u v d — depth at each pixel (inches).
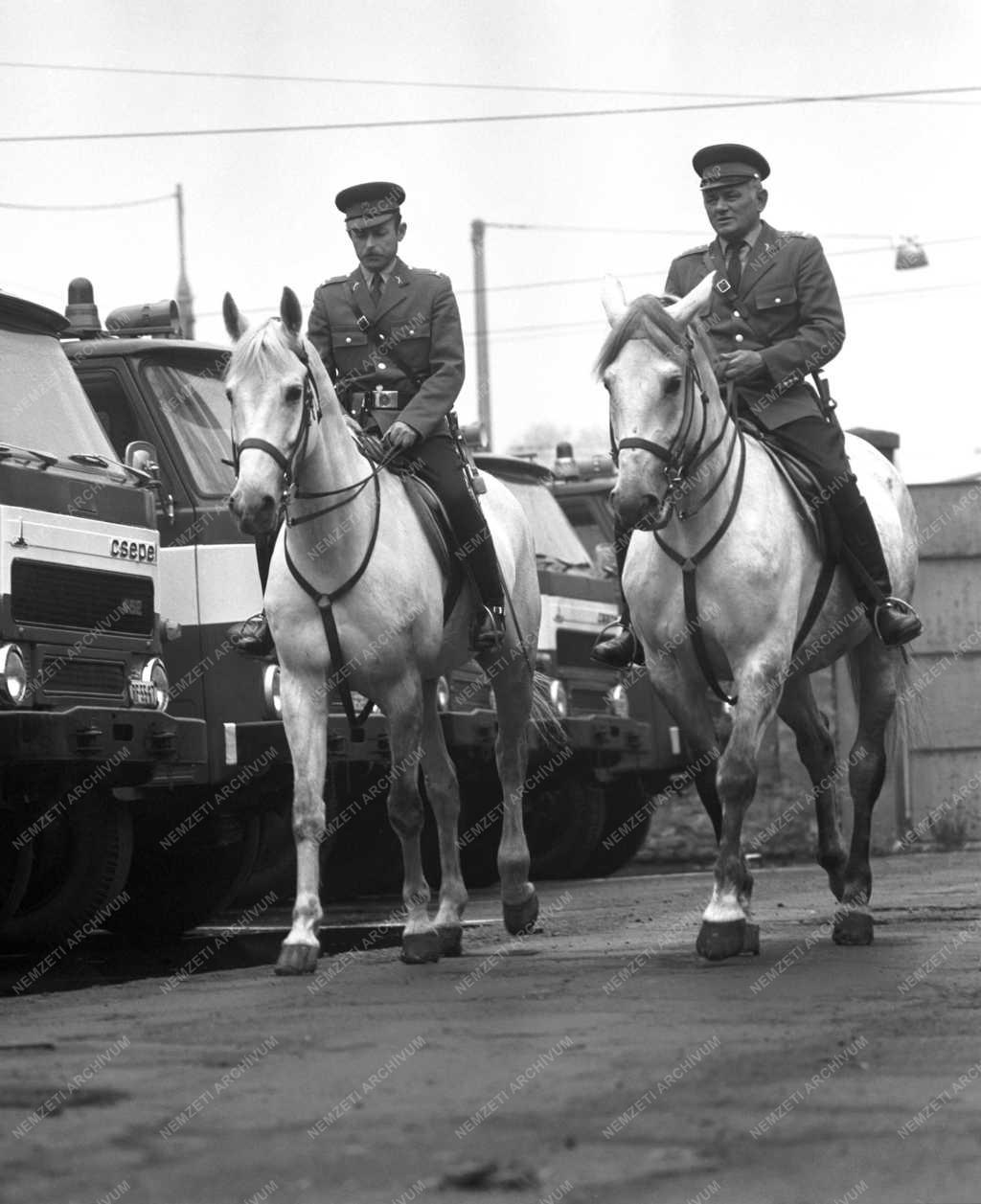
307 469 418.9
